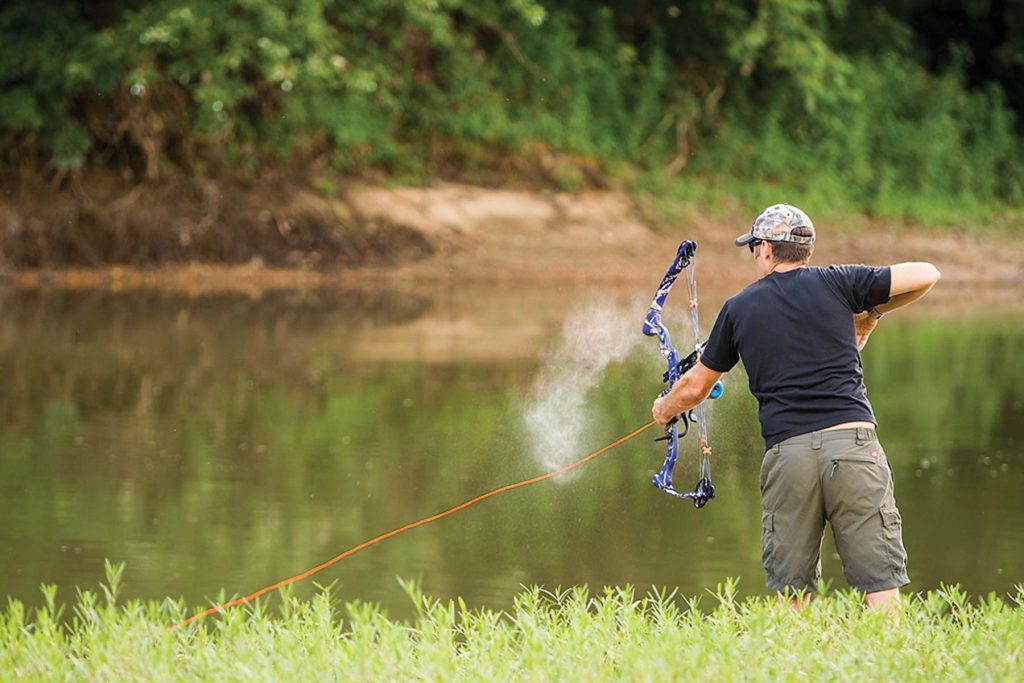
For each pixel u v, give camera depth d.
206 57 60.81
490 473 27.95
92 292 56.91
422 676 13.38
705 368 16.16
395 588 20.47
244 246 63.53
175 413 33.62
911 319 54.28
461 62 71.75
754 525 24.23
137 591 20.12
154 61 61.16
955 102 83.69
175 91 63.41
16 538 22.84
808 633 14.26
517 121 73.00
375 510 25.02
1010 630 14.83
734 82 78.75
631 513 25.00
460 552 22.42
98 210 62.34
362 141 67.94
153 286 59.06
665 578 21.06
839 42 83.50
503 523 24.27
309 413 33.78
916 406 35.41
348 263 64.44
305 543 22.84
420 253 65.44
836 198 76.19
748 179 76.62
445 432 31.81
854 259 69.81
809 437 15.44
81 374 38.75
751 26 75.25
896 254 71.19
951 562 22.00
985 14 87.06
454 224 67.62
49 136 61.88
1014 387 38.28
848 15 84.19
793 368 15.55
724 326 16.02
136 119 62.81
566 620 15.89
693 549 22.67
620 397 36.22
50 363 40.47
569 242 67.75
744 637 14.21
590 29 77.31
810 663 13.40
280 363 41.16
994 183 82.50
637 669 13.06
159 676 13.42
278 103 66.06
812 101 76.00
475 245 66.69
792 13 76.06
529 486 26.98
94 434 31.14
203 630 15.12
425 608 19.38
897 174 79.62
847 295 15.73
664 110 76.69
